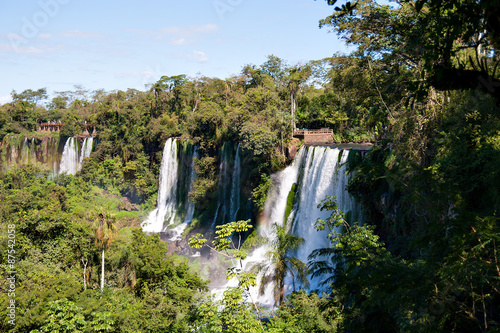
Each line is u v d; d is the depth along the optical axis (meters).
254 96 74.62
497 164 16.48
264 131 63.88
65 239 45.69
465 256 7.33
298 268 33.44
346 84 51.00
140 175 106.38
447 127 30.33
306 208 55.38
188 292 38.97
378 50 43.53
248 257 59.31
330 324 23.48
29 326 25.83
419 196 7.59
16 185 109.94
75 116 134.38
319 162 53.84
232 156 78.81
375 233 40.56
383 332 8.80
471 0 6.38
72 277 37.75
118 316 28.64
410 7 36.09
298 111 79.50
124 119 118.31
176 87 115.19
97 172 112.00
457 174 22.94
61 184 110.69
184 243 74.88
